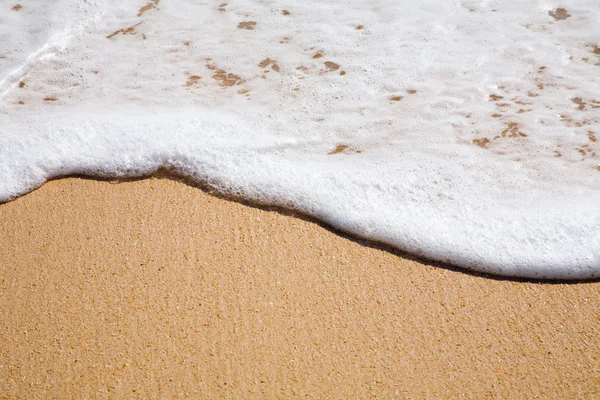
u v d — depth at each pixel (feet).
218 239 8.20
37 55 11.36
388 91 10.61
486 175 9.20
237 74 11.01
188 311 7.30
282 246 8.14
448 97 10.44
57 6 12.38
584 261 7.93
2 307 7.38
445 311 7.38
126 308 7.34
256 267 7.83
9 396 6.53
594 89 10.47
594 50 11.17
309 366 6.77
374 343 7.00
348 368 6.75
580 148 9.56
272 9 12.34
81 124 9.92
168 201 8.75
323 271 7.82
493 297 7.56
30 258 7.97
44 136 9.71
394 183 9.07
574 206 8.70
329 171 9.23
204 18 12.19
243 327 7.14
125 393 6.53
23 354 6.91
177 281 7.64
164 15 12.25
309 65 11.15
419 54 11.25
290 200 8.79
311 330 7.12
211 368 6.74
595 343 7.02
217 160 9.32
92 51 11.50
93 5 12.44
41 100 10.55
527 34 11.54
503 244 8.18
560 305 7.47
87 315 7.27
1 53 11.37
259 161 9.36
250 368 6.75
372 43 11.51
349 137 9.83
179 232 8.28
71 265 7.86
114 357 6.86
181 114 10.16
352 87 10.69
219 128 9.90
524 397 6.52
